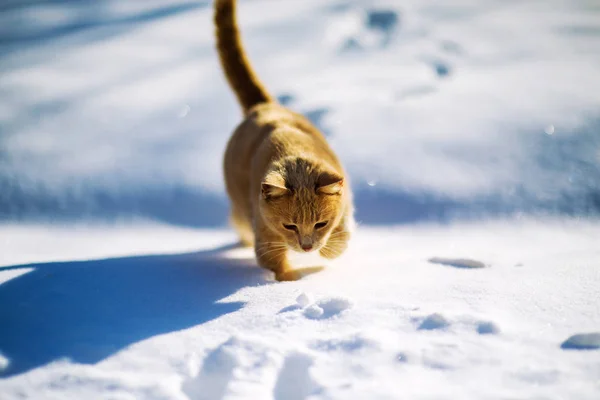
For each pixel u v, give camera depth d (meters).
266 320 2.66
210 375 2.35
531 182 5.77
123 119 7.49
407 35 8.88
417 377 2.21
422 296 2.84
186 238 5.62
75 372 2.33
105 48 9.61
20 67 9.17
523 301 2.70
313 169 3.54
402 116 6.71
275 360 2.35
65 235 5.79
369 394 2.12
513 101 6.77
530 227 5.32
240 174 4.17
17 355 2.47
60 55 9.52
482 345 2.35
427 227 5.55
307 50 8.75
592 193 5.57
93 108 7.78
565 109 6.50
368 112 6.83
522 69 7.54
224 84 8.08
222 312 2.81
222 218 6.08
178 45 9.50
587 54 7.82
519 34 8.62
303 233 3.51
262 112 4.38
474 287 2.89
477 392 2.09
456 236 5.19
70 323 2.74
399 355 2.33
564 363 2.20
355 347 2.38
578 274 2.99
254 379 2.27
